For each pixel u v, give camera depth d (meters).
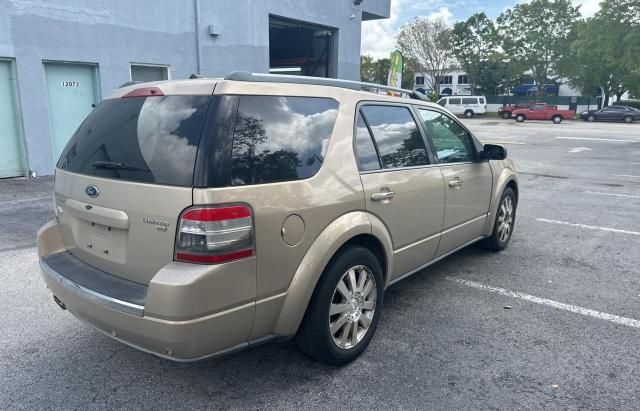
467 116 44.69
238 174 2.53
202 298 2.40
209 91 2.62
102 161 2.82
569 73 49.38
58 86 9.95
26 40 9.19
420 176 3.82
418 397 2.93
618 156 16.33
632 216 7.57
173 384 3.05
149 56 11.12
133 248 2.65
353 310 3.24
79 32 9.88
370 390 2.99
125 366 3.24
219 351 2.60
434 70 56.00
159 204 2.50
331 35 16.64
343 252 3.11
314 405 2.85
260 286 2.64
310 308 2.98
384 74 67.94
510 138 23.61
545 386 3.04
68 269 2.97
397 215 3.56
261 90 2.78
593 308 4.17
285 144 2.80
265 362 3.31
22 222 6.63
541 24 50.72
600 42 24.30
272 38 18.44
